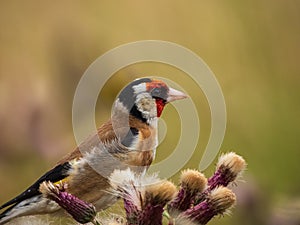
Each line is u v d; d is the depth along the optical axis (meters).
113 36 13.37
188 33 13.33
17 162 11.20
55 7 13.39
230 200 6.79
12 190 11.22
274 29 13.11
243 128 12.36
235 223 10.59
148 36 13.43
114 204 8.23
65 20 13.16
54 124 11.30
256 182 11.01
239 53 13.10
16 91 11.47
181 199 6.78
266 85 12.77
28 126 11.19
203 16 13.30
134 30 13.47
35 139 11.18
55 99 11.41
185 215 6.75
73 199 6.97
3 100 11.23
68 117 11.34
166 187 6.67
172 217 6.77
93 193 8.21
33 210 8.10
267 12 13.14
